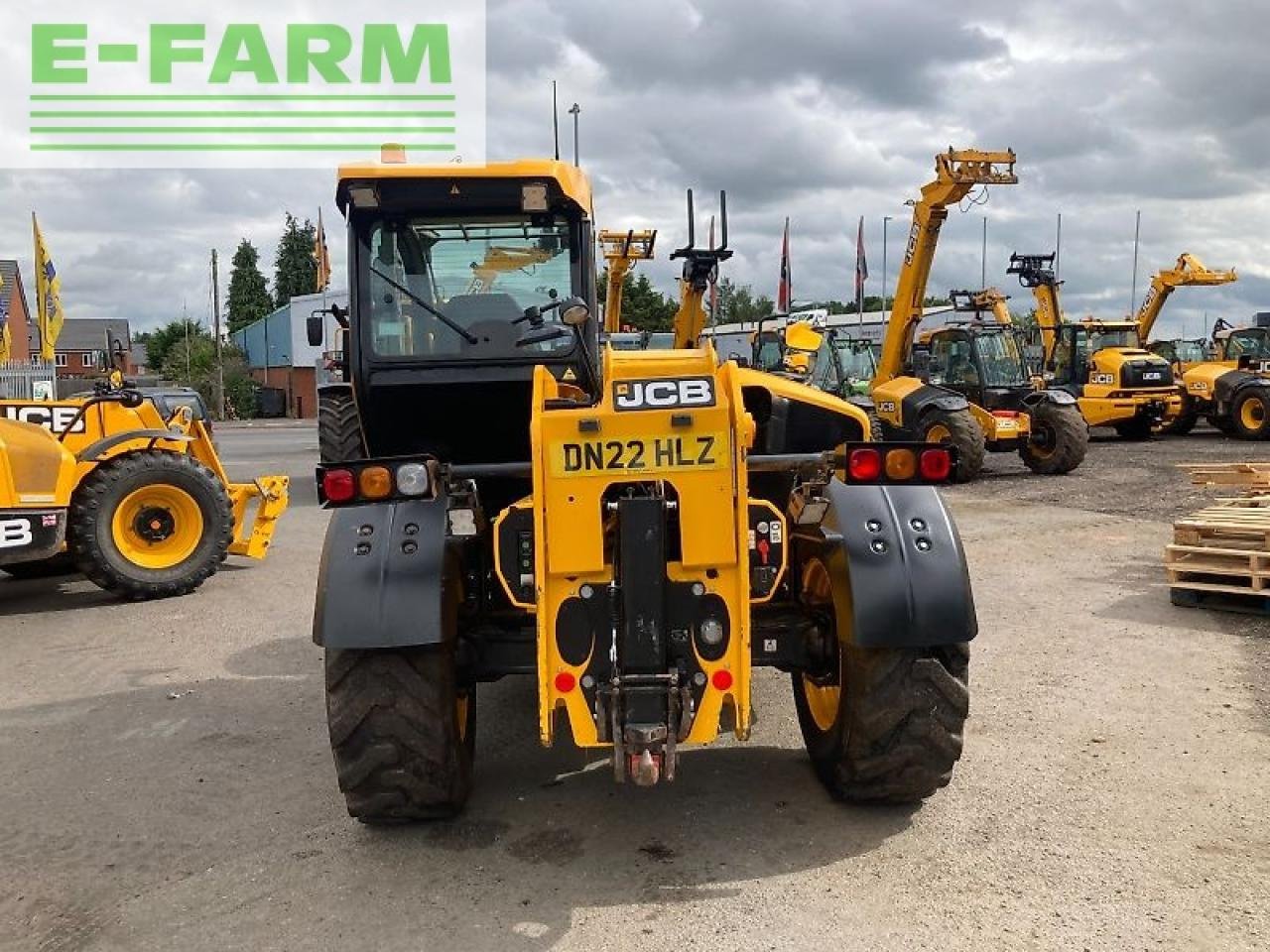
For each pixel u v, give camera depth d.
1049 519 10.87
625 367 3.55
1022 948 3.07
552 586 3.47
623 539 3.40
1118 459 16.77
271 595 8.44
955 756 3.82
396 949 3.17
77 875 3.73
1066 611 6.98
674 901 3.39
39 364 25.44
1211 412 20.47
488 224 4.64
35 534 7.70
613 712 3.37
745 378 4.83
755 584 3.63
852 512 3.79
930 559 3.68
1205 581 7.00
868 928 3.20
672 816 4.03
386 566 3.67
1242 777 4.23
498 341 4.66
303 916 3.39
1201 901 3.30
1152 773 4.30
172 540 8.43
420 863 3.73
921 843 3.75
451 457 4.89
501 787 4.38
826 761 4.08
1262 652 5.94
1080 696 5.26
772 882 3.50
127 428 8.88
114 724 5.36
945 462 3.66
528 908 3.38
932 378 16.64
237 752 4.93
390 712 3.72
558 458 3.41
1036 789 4.17
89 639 7.15
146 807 4.30
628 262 12.30
